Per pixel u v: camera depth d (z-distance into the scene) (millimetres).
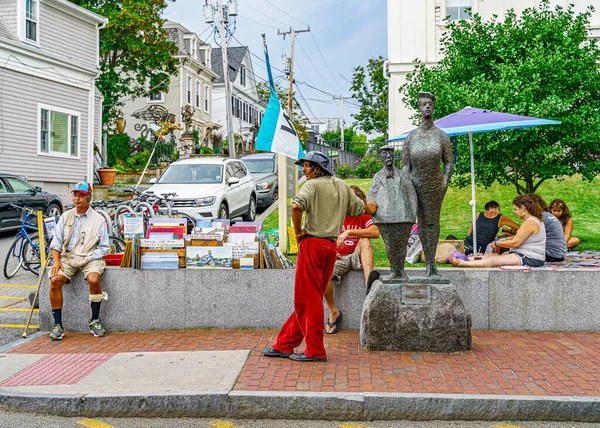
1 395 5047
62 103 21438
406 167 6332
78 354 6195
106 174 24234
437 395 4824
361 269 7023
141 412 4895
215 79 50219
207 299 7156
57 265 6922
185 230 7668
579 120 10148
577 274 6945
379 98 47062
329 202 5652
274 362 5758
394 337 6137
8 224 14180
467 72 11680
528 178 11172
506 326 7016
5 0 19578
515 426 4641
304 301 5703
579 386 5070
